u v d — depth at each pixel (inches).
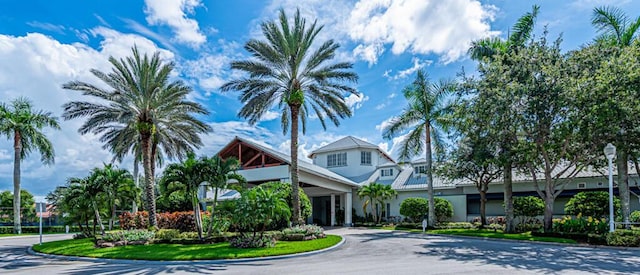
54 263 526.3
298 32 847.1
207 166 670.5
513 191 1250.0
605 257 496.7
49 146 1241.4
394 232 1047.0
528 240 713.0
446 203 1259.8
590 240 651.5
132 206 1237.1
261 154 1160.2
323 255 550.3
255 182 1213.7
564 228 752.3
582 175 1128.2
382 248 627.2
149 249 591.8
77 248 636.1
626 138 668.7
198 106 913.5
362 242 732.7
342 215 1507.1
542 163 876.0
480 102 732.0
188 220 873.5
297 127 860.6
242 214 594.9
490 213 1320.1
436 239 799.7
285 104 917.2
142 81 844.6
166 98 876.6
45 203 772.6
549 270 401.4
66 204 804.6
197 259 502.9
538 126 712.4
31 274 436.5
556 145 752.3
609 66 647.1
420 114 1135.0
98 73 813.9
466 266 431.2
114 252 571.5
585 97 644.7
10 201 1860.2
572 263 448.5
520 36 936.9
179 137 1003.9
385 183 1503.4
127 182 810.2
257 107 864.9
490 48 940.6
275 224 849.5
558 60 703.1
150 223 863.1
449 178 1073.5
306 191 1510.8
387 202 1464.1
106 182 786.8
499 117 717.9
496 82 729.6
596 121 645.3
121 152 1016.9
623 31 797.2
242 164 1277.1
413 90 1133.1
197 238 669.3
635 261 460.4
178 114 940.6
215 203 699.4
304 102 909.2
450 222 1258.0
